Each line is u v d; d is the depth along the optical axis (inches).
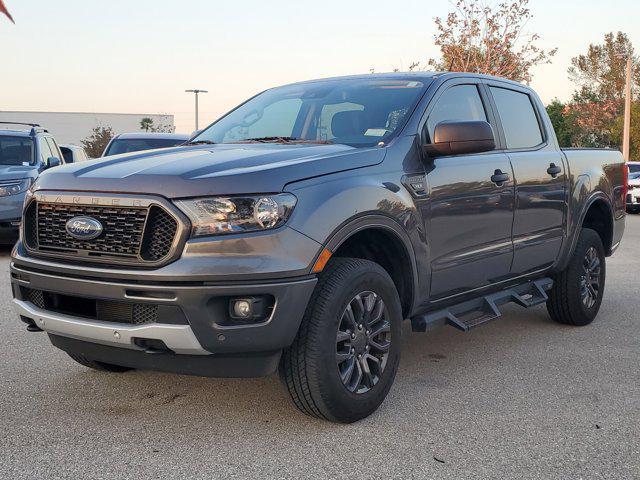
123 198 132.9
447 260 172.2
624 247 478.0
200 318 128.2
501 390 169.9
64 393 163.9
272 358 136.0
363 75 200.2
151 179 133.6
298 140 174.4
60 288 138.4
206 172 135.1
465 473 123.4
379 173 153.8
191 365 134.2
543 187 209.0
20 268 146.9
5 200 388.8
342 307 139.9
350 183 145.1
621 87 2073.1
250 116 195.8
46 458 128.0
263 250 130.1
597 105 2111.2
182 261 128.3
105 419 147.9
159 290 128.3
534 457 130.6
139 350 134.6
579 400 163.0
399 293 164.9
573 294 231.9
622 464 128.0
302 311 134.0
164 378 175.5
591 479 121.6
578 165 231.8
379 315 150.3
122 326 132.0
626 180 265.1
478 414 153.1
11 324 229.6
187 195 130.1
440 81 184.4
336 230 138.5
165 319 129.2
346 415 143.9
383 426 145.5
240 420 148.0
